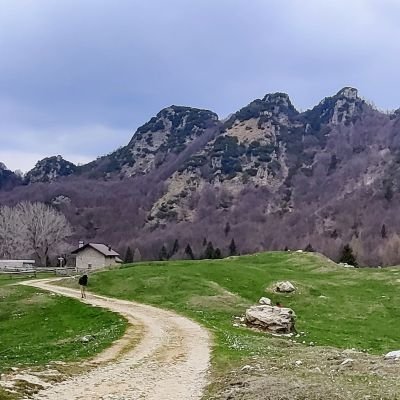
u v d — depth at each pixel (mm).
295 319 55656
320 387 21672
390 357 30391
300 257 100438
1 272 114062
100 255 139375
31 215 178250
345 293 72000
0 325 57375
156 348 35219
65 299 65688
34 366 26906
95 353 32750
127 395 22391
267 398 20531
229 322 53750
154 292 69125
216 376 26688
